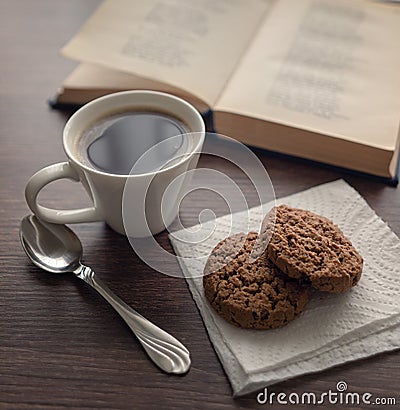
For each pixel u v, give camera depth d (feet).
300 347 1.28
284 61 1.82
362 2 2.05
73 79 1.85
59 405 1.22
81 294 1.40
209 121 1.76
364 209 1.54
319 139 1.63
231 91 1.72
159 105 1.51
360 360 1.28
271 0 2.07
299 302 1.31
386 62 1.83
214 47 1.87
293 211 1.45
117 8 1.96
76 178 1.41
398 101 1.70
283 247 1.34
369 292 1.36
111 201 1.38
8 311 1.37
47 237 1.47
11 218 1.57
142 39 1.86
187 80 1.75
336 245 1.37
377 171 1.63
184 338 1.32
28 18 2.19
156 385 1.25
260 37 1.90
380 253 1.44
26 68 2.00
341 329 1.30
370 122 1.65
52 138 1.77
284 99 1.71
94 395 1.24
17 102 1.88
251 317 1.29
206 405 1.22
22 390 1.24
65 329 1.34
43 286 1.42
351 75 1.79
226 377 1.25
